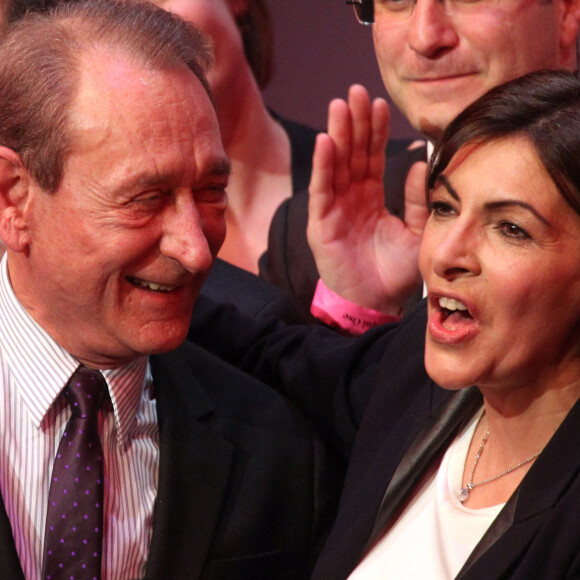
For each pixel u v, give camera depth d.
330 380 5.55
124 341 4.56
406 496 4.70
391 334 5.61
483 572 3.88
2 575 4.34
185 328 4.67
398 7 5.70
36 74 4.29
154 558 4.76
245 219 8.45
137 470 4.91
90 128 4.21
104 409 4.81
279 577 5.14
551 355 3.98
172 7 7.55
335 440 5.58
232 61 8.05
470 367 3.97
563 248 3.77
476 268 3.87
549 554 3.74
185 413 5.16
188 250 4.36
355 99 6.17
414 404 4.94
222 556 4.94
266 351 5.90
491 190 3.78
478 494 4.37
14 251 4.54
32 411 4.70
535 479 3.96
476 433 4.59
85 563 4.55
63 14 4.47
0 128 4.38
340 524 4.89
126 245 4.31
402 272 6.31
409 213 6.40
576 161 3.66
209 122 4.45
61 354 4.69
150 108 4.25
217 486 5.02
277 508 5.16
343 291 6.30
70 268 4.39
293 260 7.43
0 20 5.07
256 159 8.52
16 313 4.71
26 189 4.40
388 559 4.50
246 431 5.30
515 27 5.41
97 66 4.28
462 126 3.92
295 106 10.53
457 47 5.47
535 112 3.77
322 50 10.40
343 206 6.31
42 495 4.66
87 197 4.27
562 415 4.11
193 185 4.44
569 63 5.84
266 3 8.67
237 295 6.50
